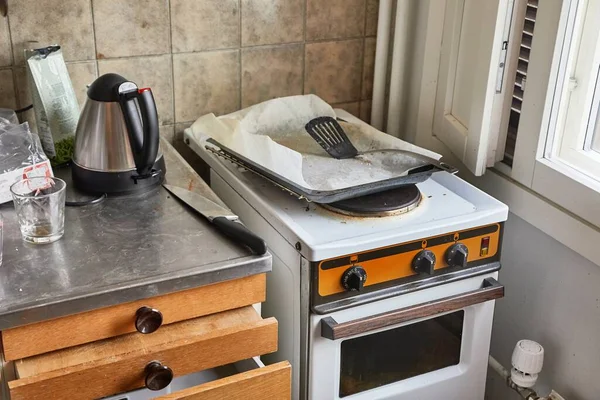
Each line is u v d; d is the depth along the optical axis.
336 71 1.93
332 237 1.34
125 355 1.14
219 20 1.75
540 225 1.60
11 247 1.24
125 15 1.65
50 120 1.49
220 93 1.82
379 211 1.42
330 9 1.86
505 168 1.70
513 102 1.67
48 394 1.09
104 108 1.36
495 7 1.50
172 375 1.17
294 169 1.42
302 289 1.36
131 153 1.39
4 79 1.60
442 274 1.46
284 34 1.83
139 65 1.71
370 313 1.42
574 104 1.55
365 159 1.61
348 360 1.47
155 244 1.26
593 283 1.52
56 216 1.25
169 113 1.78
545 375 1.70
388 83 1.98
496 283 1.50
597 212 1.45
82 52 1.64
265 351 1.25
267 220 1.45
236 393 1.18
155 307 1.19
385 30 1.88
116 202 1.40
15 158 1.35
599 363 1.54
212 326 1.23
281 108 1.73
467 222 1.42
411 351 1.53
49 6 1.58
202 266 1.20
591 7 1.48
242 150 1.52
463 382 1.59
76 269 1.18
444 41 1.76
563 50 1.49
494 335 1.86
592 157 1.53
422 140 1.91
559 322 1.63
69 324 1.13
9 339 1.10
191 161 1.86
